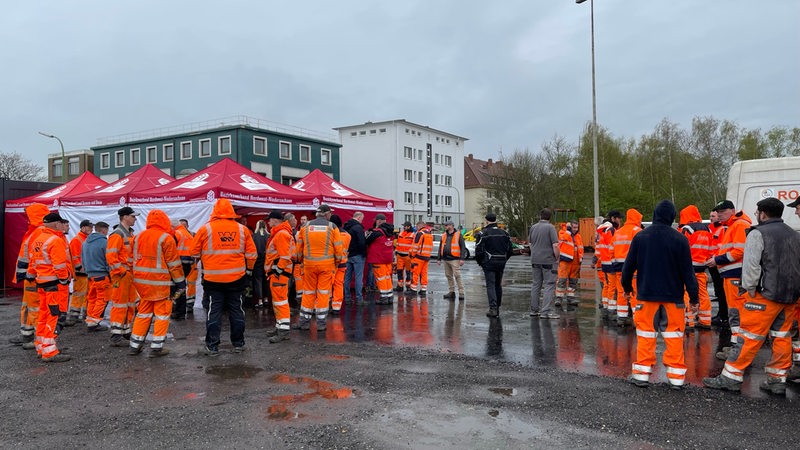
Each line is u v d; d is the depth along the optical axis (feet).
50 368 20.85
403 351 23.25
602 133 160.86
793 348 19.06
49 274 21.85
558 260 33.12
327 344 24.72
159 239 22.35
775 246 16.42
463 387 17.80
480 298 41.81
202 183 38.99
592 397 16.67
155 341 22.36
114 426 14.52
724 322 29.48
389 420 14.71
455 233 40.73
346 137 211.61
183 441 13.42
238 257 22.70
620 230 28.55
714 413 15.24
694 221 29.30
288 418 14.90
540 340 25.61
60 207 45.55
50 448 13.14
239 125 160.25
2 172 177.47
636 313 18.15
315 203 42.63
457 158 233.76
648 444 13.07
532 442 13.20
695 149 152.25
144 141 178.81
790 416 15.01
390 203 51.47
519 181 147.74
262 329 28.71
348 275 38.40
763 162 30.07
